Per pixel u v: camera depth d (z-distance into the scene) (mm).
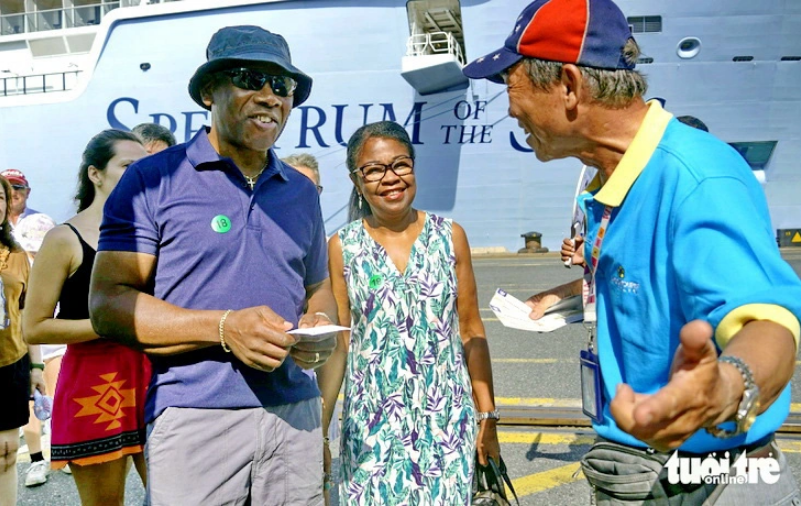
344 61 16203
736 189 1292
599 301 1618
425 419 2283
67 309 2582
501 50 1568
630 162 1445
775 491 1469
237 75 1865
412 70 14820
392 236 2416
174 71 17062
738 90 15266
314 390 2172
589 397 1722
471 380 2508
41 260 2549
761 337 1098
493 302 2268
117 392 2615
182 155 1976
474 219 16625
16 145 18250
